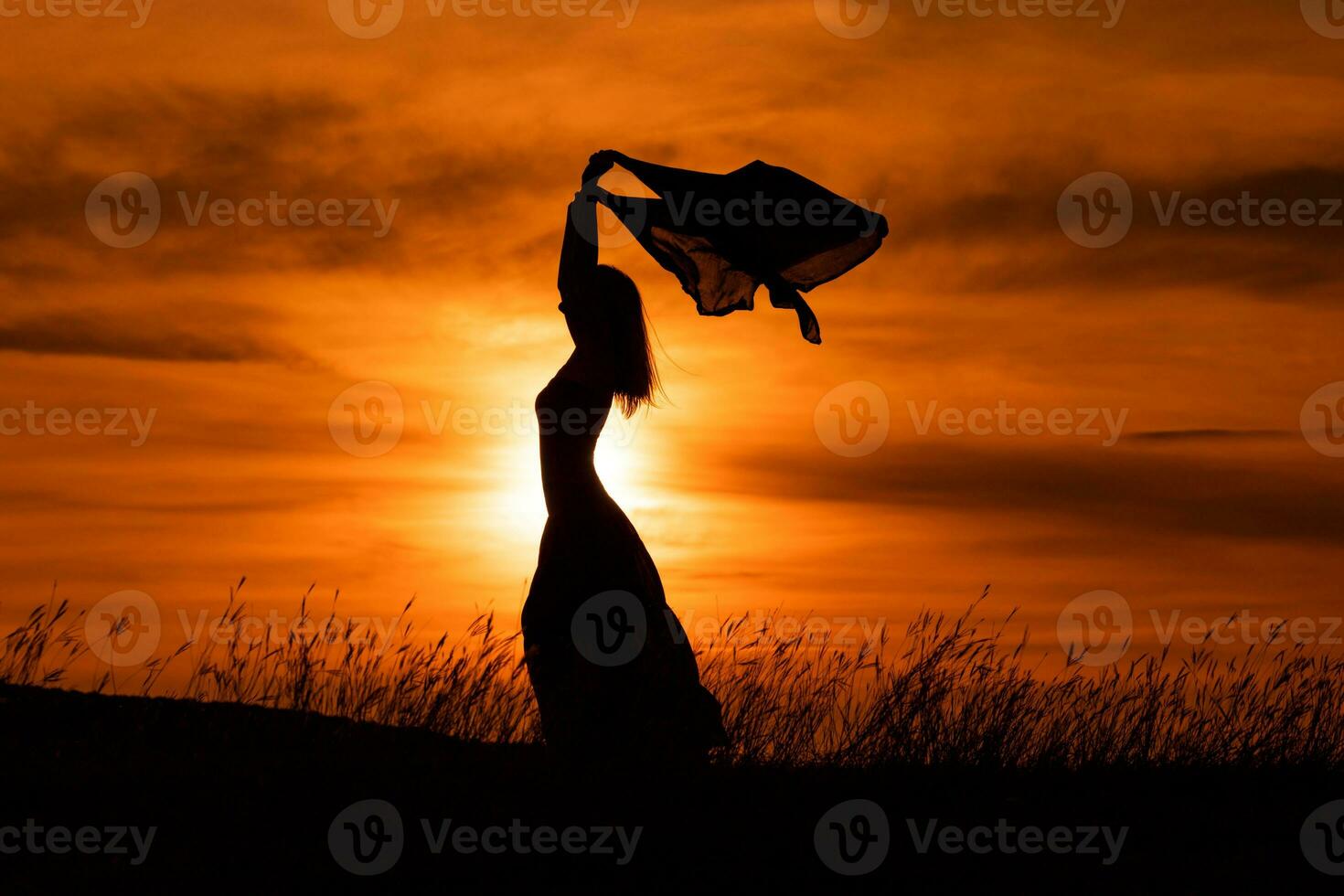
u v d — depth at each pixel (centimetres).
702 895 2098
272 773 2398
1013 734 2888
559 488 2698
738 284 2961
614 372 2766
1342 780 2941
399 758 2456
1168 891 2238
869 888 2184
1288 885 2277
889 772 2719
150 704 2666
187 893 1961
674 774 2492
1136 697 3053
